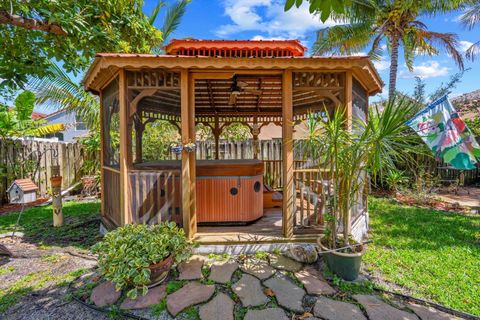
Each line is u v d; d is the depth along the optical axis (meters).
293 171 3.34
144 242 2.50
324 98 4.62
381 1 8.95
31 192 3.95
